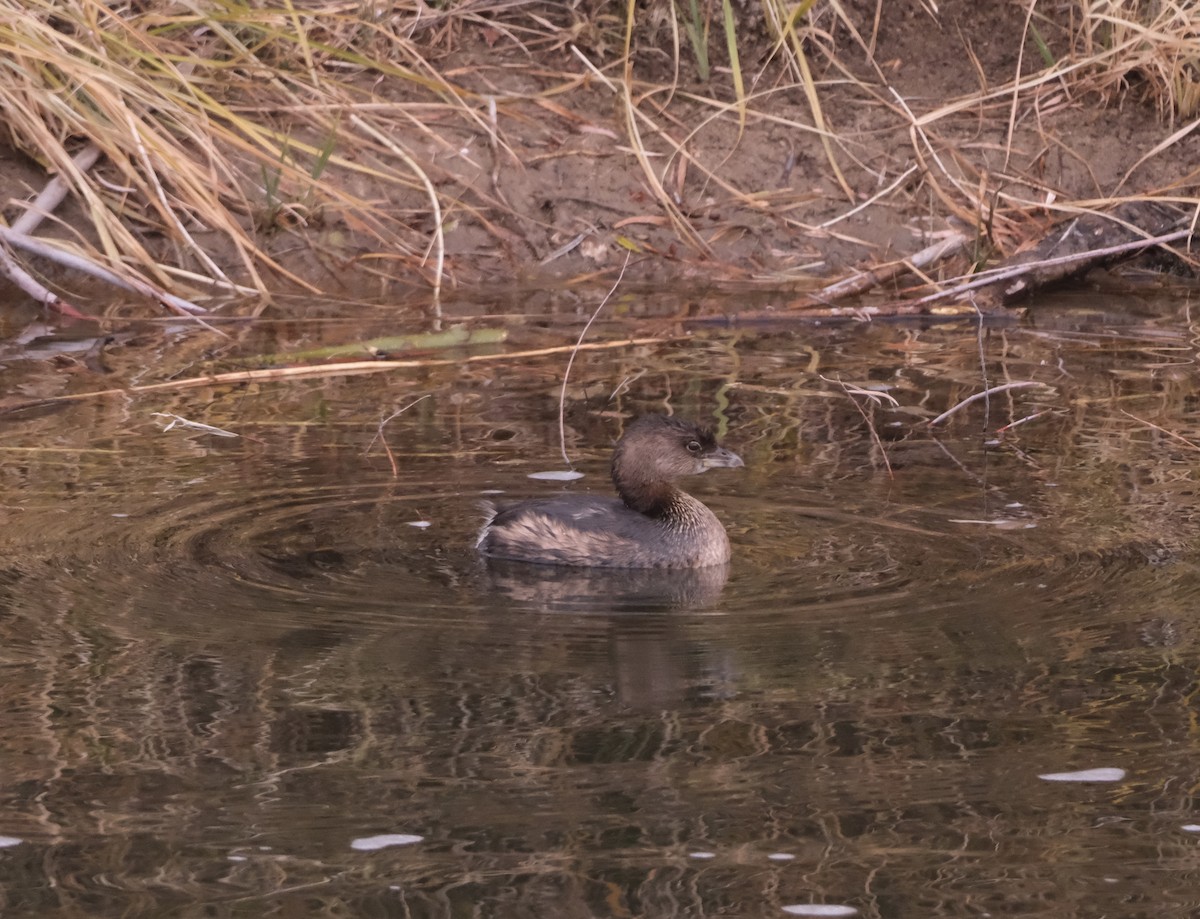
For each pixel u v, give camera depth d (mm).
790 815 7125
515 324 16297
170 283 17062
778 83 19953
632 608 9711
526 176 18594
